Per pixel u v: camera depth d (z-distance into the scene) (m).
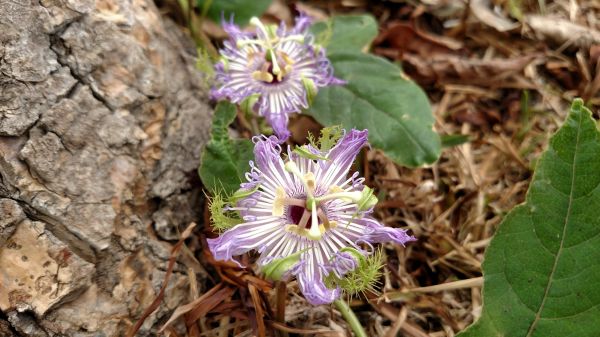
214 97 0.16
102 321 0.13
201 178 0.15
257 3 0.19
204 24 0.20
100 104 0.14
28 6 0.14
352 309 0.16
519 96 0.20
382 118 0.17
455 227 0.18
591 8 0.22
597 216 0.13
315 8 0.22
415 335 0.16
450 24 0.21
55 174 0.13
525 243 0.13
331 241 0.13
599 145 0.12
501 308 0.13
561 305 0.13
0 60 0.13
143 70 0.15
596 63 0.20
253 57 0.16
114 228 0.14
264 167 0.13
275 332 0.15
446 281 0.17
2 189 0.13
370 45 0.21
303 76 0.16
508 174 0.19
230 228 0.12
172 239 0.15
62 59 0.14
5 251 0.13
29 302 0.13
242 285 0.15
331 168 0.13
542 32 0.21
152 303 0.14
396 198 0.18
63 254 0.13
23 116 0.13
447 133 0.20
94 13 0.14
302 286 0.12
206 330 0.15
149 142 0.15
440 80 0.20
